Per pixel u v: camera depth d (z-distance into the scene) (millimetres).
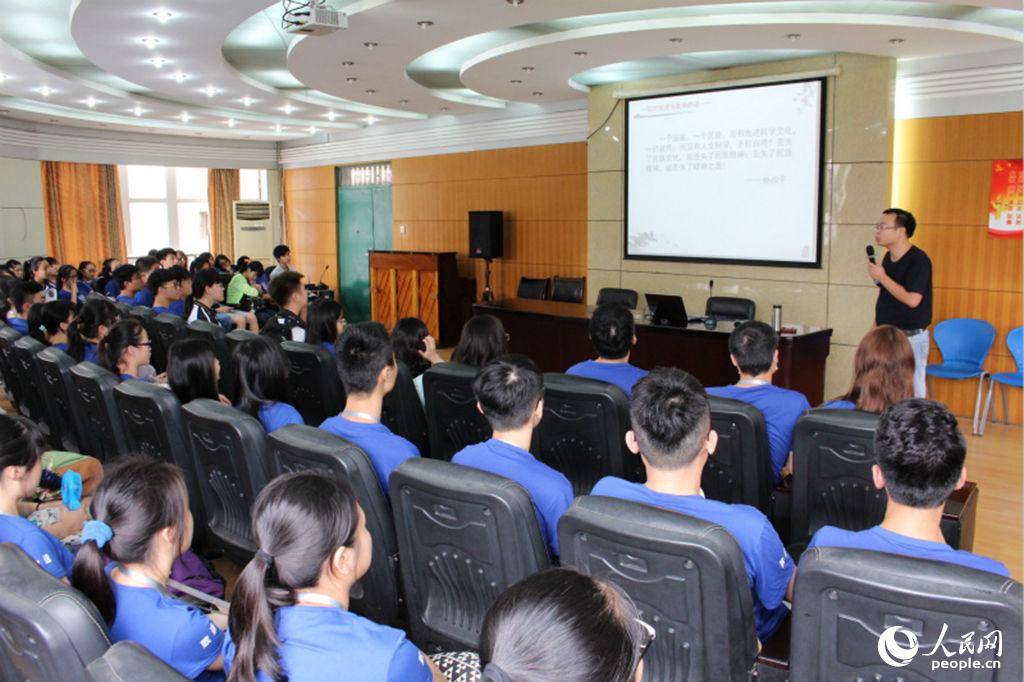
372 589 2422
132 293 7910
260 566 1342
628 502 1705
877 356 2816
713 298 7105
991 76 6316
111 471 1760
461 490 1945
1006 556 3883
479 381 2324
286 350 4180
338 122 11797
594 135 8484
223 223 14477
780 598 1937
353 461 2258
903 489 1701
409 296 11086
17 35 7000
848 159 6738
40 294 6340
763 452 2730
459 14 5316
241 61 8172
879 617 1444
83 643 1412
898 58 6672
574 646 842
